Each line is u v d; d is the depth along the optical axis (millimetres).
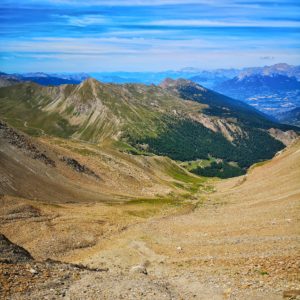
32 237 56219
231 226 54469
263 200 77625
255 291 24688
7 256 31500
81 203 91125
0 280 23953
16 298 21828
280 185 88500
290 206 59750
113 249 50688
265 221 52531
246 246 41438
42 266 29859
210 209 87062
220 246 43750
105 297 23547
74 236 58250
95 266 42812
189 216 76500
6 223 61000
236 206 80938
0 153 93375
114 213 81000
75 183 107500
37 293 23062
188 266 36812
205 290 26484
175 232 57000
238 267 32594
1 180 80812
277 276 27547
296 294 22484
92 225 66125
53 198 87750
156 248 48656
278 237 42406
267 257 34594
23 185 85562
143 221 74438
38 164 101875
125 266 42375
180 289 27359
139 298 23703
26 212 67625
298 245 37469
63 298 22828
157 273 35094
